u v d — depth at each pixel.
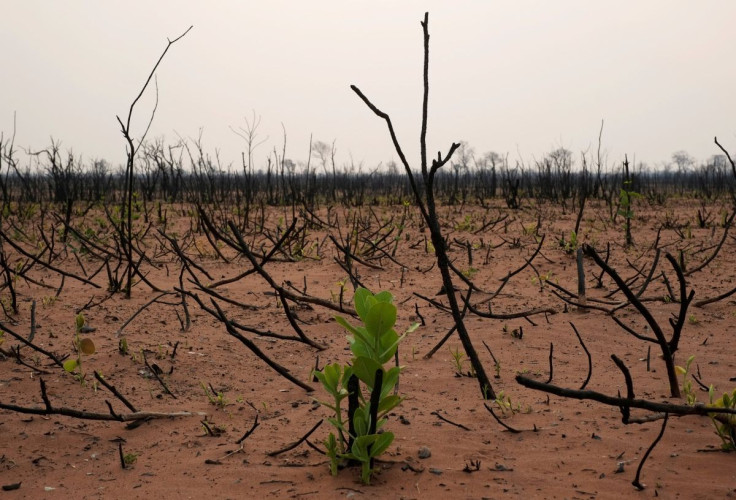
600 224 11.81
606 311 5.14
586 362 3.99
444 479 2.37
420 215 13.91
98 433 2.88
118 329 4.59
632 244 8.80
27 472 2.49
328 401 3.30
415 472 2.43
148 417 3.01
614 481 2.36
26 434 2.83
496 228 11.45
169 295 5.79
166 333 4.55
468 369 3.84
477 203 18.36
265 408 3.17
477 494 2.25
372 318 2.44
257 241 9.60
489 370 3.83
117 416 2.89
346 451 2.50
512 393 3.41
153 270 7.21
